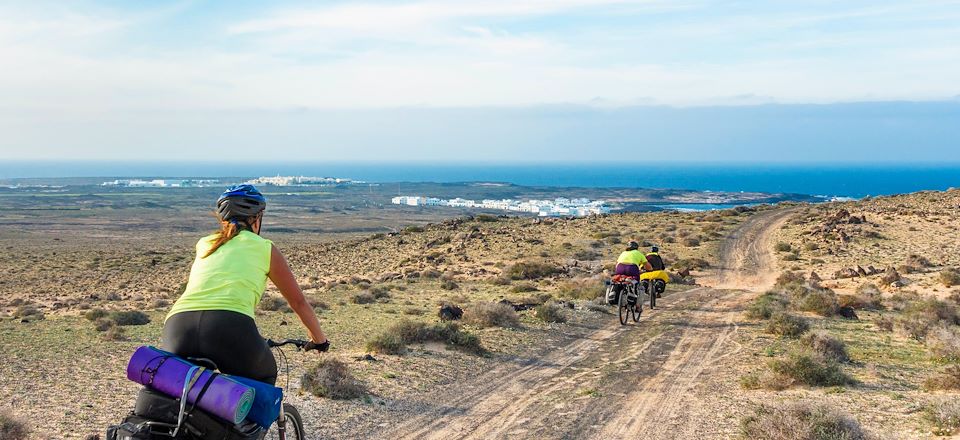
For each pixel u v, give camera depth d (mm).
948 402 9234
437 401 11031
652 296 24078
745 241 59812
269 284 38906
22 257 106500
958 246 49562
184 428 3578
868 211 69438
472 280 42125
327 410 10023
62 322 25469
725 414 10062
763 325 19797
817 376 11977
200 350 3791
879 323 19703
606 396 11453
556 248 57406
